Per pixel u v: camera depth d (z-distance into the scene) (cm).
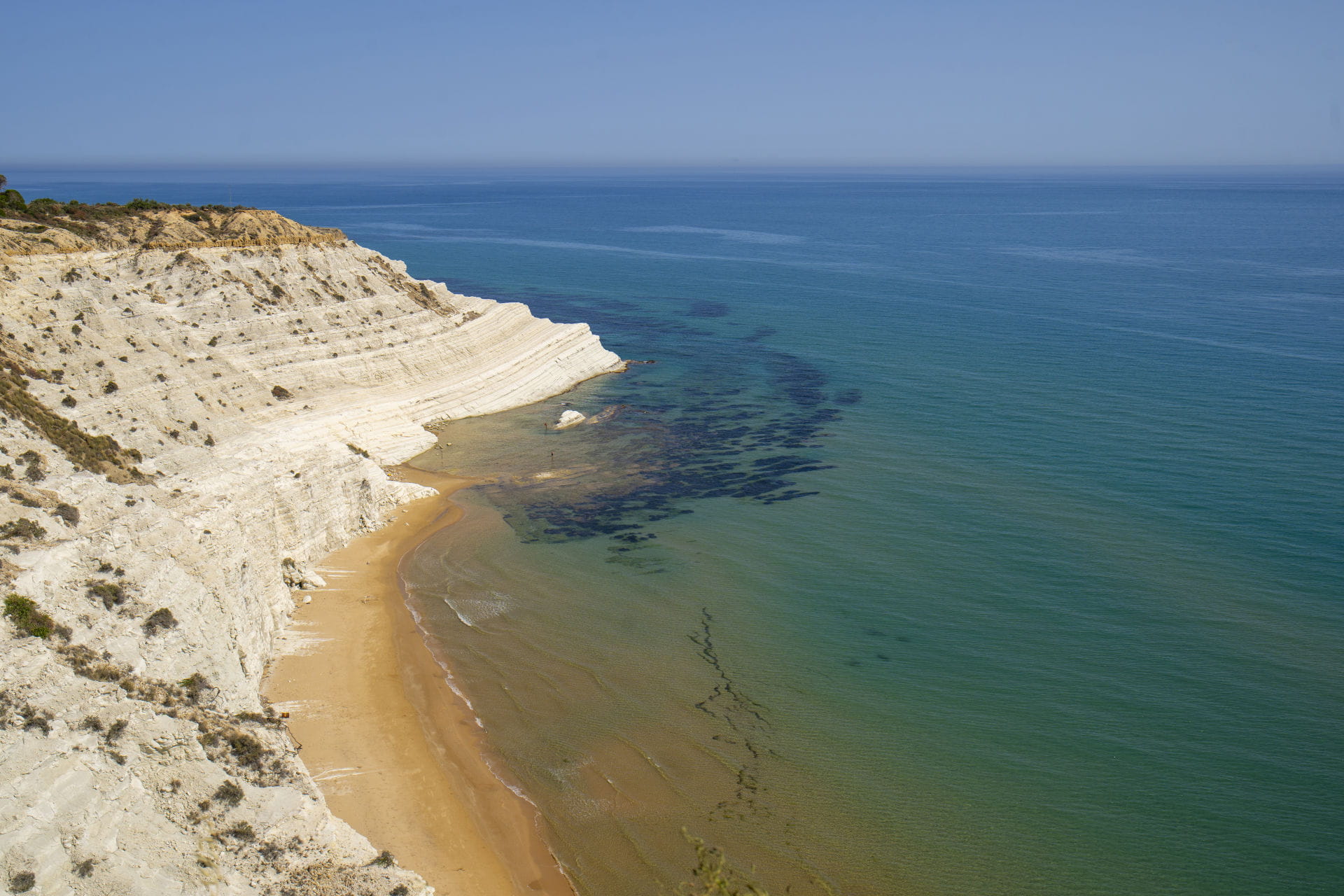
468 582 5128
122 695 2733
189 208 8725
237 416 5594
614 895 3011
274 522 4809
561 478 6762
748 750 3678
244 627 3972
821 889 2992
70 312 4838
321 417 7019
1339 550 5181
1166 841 3156
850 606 4778
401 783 3491
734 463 6981
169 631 3155
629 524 5897
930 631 4516
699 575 5159
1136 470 6512
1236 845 3125
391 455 7225
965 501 6053
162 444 4472
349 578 5159
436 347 8556
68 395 4247
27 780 2308
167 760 2695
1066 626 4512
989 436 7375
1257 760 3528
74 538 3184
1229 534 5425
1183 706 3862
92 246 7069
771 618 4678
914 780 3484
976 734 3731
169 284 7206
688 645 4447
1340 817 3231
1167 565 5075
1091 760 3559
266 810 2745
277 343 7375
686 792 3456
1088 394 8475
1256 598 4691
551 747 3725
